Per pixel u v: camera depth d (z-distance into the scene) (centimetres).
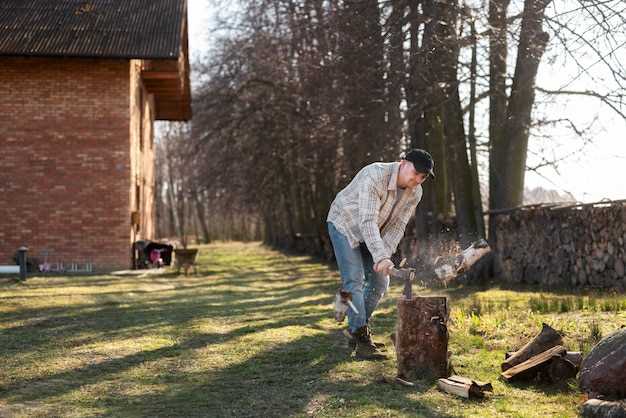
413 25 1516
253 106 2852
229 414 458
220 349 686
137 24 1998
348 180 1864
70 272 1919
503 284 1490
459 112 1634
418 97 1509
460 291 1330
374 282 665
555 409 449
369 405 465
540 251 1445
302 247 3509
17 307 1074
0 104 1967
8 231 1964
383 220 609
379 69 1579
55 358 655
